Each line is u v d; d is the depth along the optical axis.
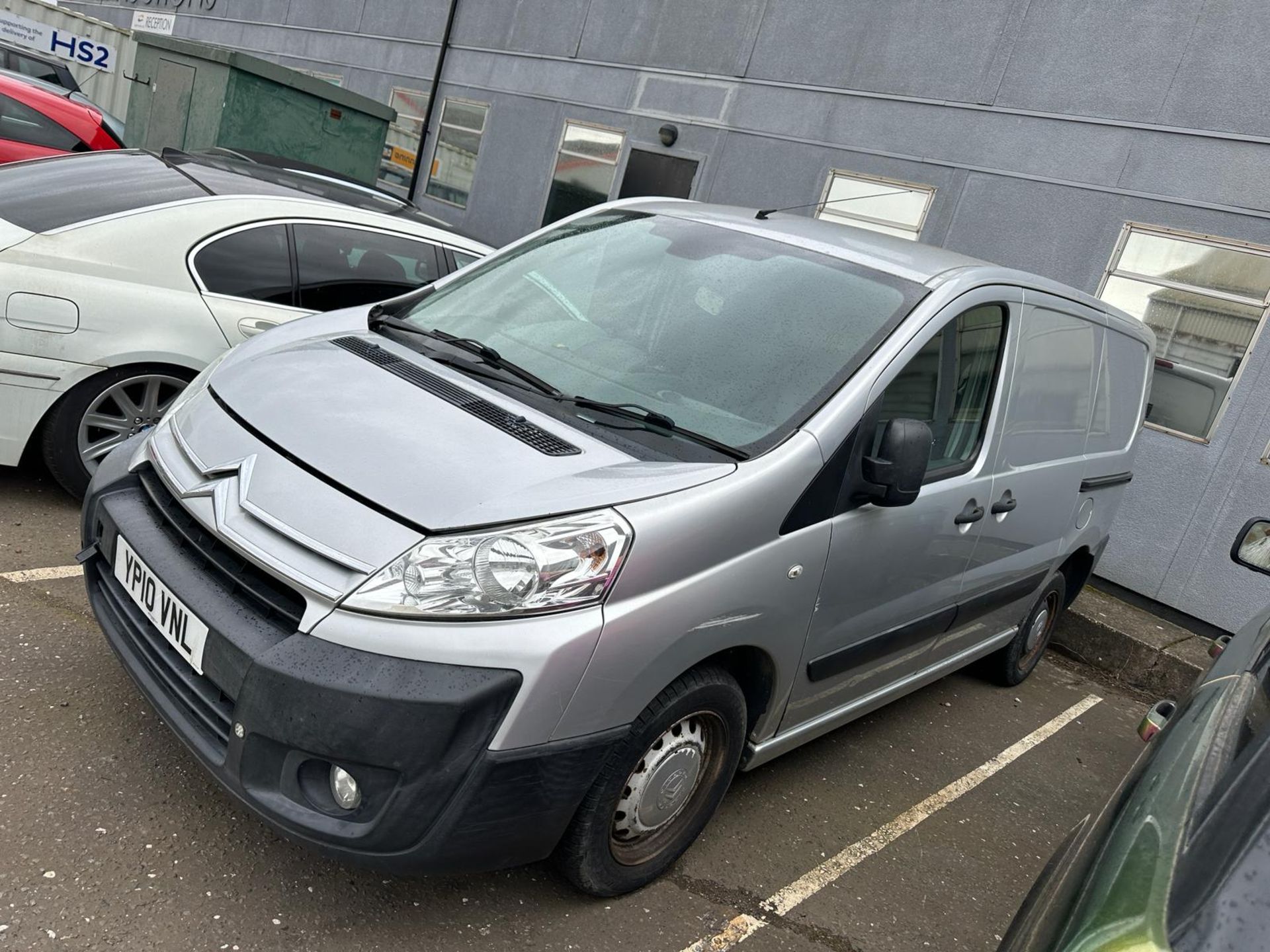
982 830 3.70
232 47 17.20
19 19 13.21
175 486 2.46
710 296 3.11
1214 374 6.54
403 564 2.14
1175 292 6.70
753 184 9.29
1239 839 1.35
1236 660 2.17
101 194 4.18
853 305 3.05
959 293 3.19
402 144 13.58
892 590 3.14
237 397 2.67
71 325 3.78
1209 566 6.53
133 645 2.51
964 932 3.05
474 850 2.23
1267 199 6.30
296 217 4.41
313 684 2.07
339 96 9.46
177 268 4.05
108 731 2.83
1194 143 6.64
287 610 2.19
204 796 2.68
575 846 2.45
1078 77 7.22
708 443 2.63
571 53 11.20
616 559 2.24
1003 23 7.64
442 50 12.80
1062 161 7.27
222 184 4.43
